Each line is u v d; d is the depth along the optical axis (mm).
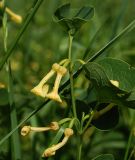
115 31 650
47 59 786
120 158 626
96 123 416
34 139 577
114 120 415
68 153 609
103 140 652
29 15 410
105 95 376
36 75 771
